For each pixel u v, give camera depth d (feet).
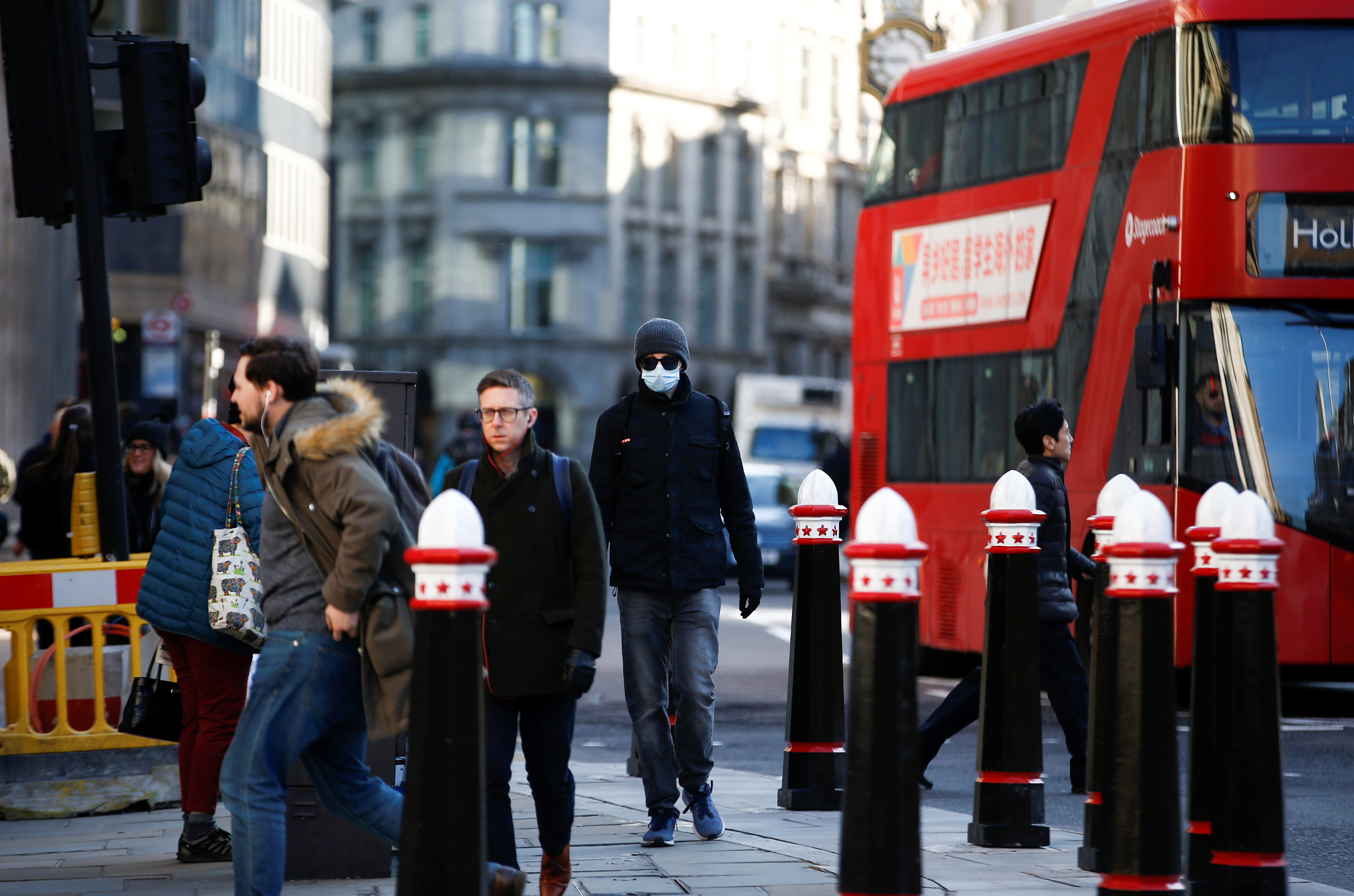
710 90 422.82
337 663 33.94
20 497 74.38
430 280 407.44
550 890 38.42
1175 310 76.74
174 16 248.32
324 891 39.60
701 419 47.44
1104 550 42.55
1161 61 78.89
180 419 157.48
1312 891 40.96
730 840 46.60
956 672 100.94
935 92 96.43
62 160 54.70
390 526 33.22
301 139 307.58
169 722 45.47
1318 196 75.77
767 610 153.58
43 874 42.88
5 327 176.55
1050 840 47.44
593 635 37.32
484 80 401.90
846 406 265.95
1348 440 75.61
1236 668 34.12
